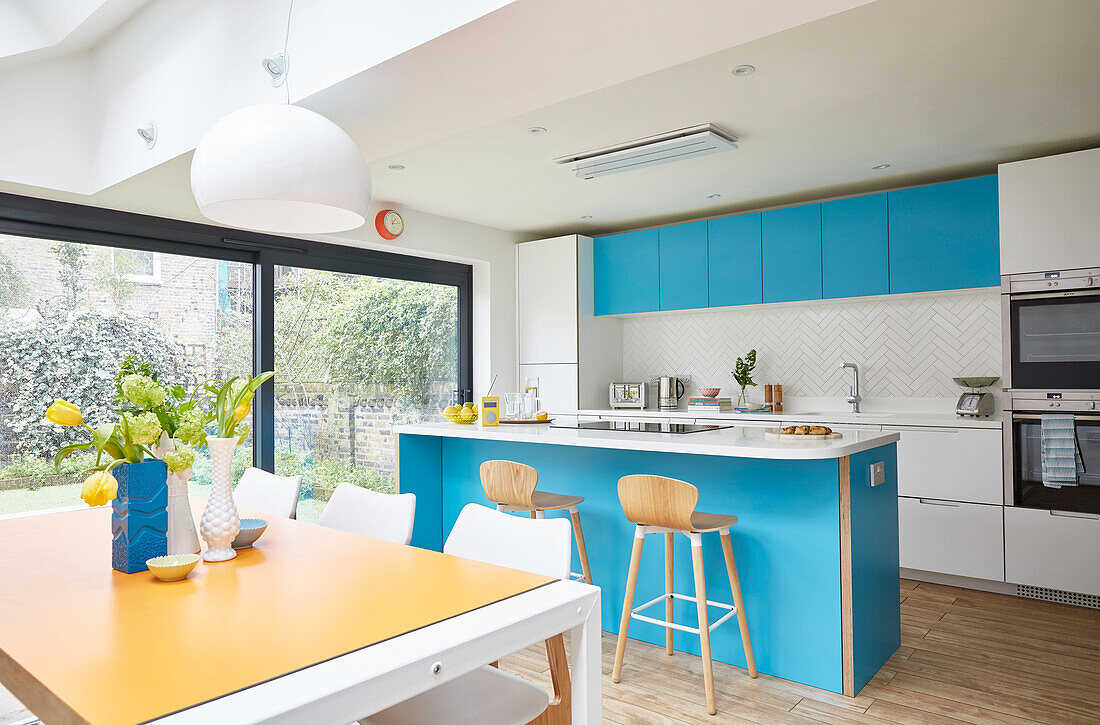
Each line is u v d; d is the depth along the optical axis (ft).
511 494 10.27
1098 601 12.23
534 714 5.19
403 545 6.61
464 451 12.87
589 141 12.43
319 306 15.61
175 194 11.85
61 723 3.49
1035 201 12.58
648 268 18.08
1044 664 9.84
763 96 10.52
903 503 14.03
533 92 7.82
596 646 5.18
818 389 16.88
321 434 15.55
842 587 8.87
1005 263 12.89
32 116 10.91
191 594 5.17
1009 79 9.98
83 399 12.22
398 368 17.33
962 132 12.14
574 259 18.52
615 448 10.28
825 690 9.01
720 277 16.93
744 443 9.05
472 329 19.21
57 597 5.16
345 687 3.64
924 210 14.23
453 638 4.26
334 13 7.60
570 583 5.41
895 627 10.32
